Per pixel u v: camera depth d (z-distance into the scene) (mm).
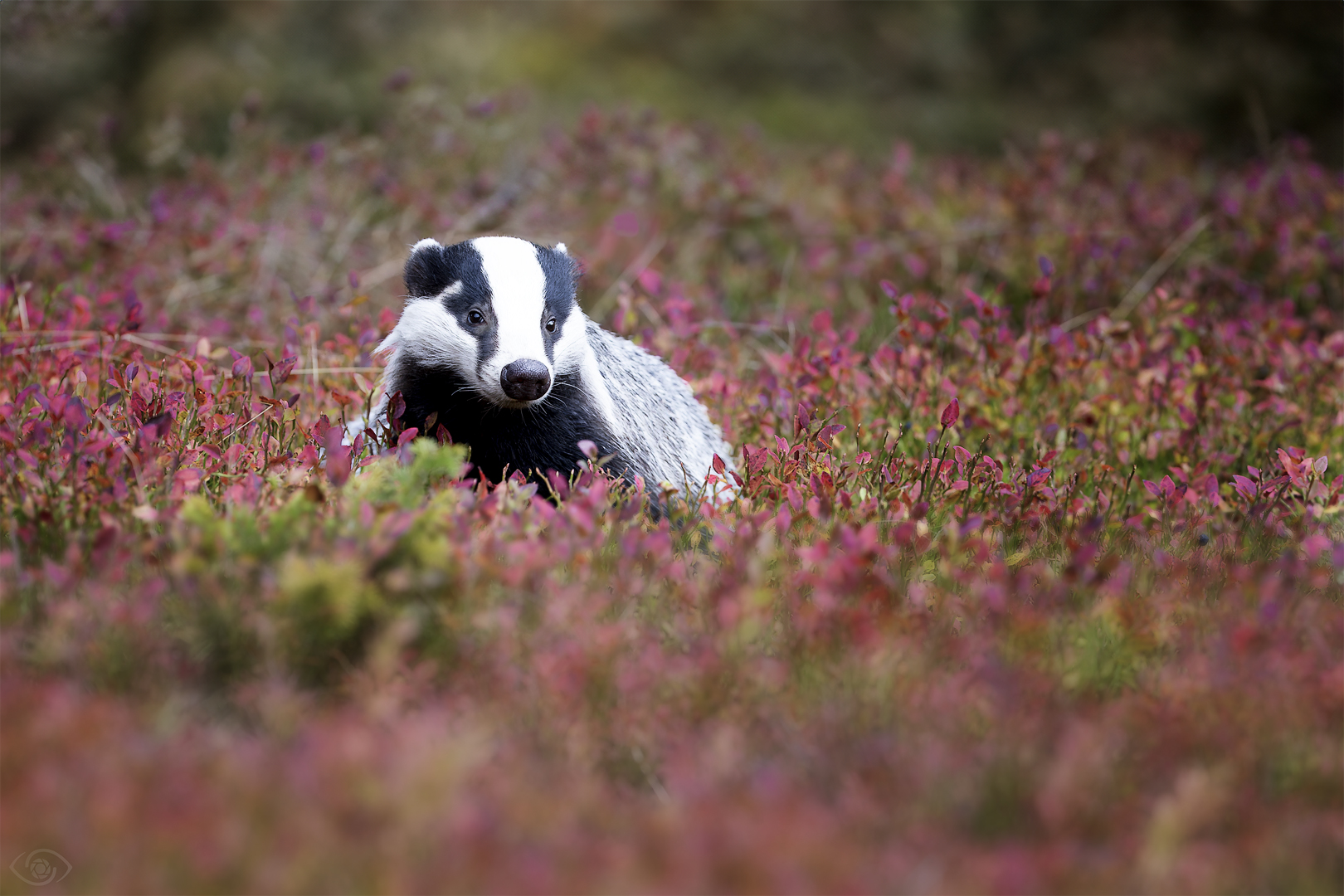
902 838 5641
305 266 15773
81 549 7508
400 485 7785
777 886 5086
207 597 6656
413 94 22562
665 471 10961
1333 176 20094
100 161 20203
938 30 37375
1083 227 17094
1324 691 6648
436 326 10242
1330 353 12820
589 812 5734
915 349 12234
